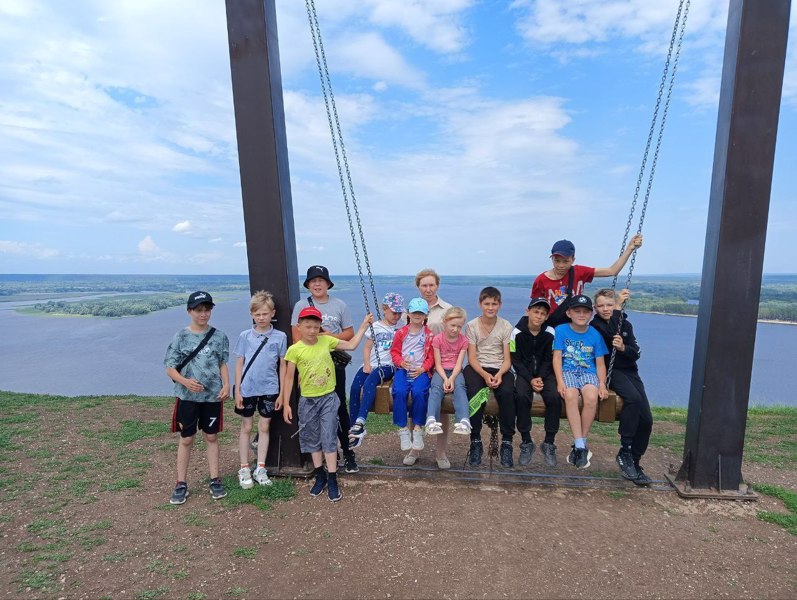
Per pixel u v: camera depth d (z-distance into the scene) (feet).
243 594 9.21
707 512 12.82
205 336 12.94
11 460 15.93
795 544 11.34
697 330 14.10
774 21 12.41
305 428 13.32
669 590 9.57
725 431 13.55
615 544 11.19
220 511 12.50
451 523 12.00
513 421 13.76
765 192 12.81
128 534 11.31
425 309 13.83
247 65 13.93
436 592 9.36
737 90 12.62
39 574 9.68
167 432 19.15
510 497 13.51
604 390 13.37
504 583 9.67
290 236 14.83
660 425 22.39
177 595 9.15
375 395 14.05
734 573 10.16
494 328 14.25
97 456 16.43
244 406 13.66
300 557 10.45
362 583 9.59
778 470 16.17
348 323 14.99
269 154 14.02
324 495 13.47
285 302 14.40
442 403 13.82
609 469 16.15
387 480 14.51
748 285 13.07
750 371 13.28
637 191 13.80
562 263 14.67
